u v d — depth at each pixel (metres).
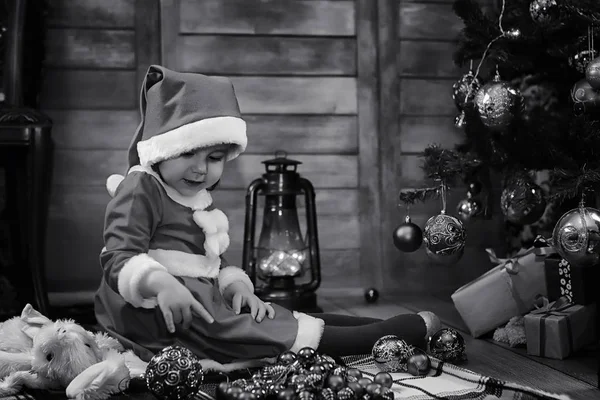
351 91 3.00
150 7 2.85
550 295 1.98
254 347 1.64
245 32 2.92
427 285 3.05
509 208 2.06
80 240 2.82
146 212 1.63
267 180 2.61
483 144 2.16
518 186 2.04
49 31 2.78
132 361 1.57
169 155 1.60
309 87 2.97
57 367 1.47
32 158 2.29
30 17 2.52
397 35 3.03
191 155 1.63
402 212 3.04
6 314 2.38
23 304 2.47
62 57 2.80
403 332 1.75
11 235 2.56
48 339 1.48
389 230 3.03
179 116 1.62
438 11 3.05
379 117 3.03
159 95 1.65
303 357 1.43
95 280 2.83
